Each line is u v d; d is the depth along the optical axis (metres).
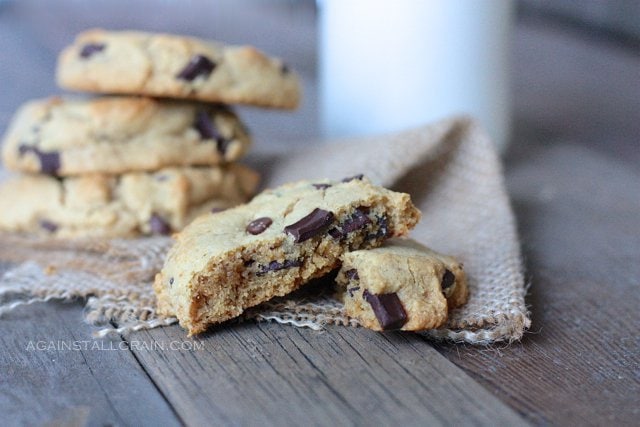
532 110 0.57
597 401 0.25
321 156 0.39
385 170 0.37
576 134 0.51
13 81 0.60
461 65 0.42
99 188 0.36
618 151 0.48
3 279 0.32
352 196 0.29
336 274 0.29
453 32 0.42
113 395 0.26
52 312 0.30
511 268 0.31
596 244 0.36
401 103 0.42
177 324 0.29
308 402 0.25
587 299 0.31
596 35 0.83
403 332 0.28
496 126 0.44
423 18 0.42
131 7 0.87
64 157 0.36
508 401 0.25
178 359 0.27
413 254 0.29
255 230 0.29
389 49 0.42
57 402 0.26
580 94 0.61
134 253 0.33
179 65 0.35
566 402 0.25
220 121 0.37
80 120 0.36
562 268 0.34
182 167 0.37
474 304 0.29
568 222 0.38
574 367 0.27
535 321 0.30
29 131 0.37
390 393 0.25
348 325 0.28
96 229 0.36
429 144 0.37
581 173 0.44
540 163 0.46
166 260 0.30
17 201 0.36
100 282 0.31
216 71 0.36
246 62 0.36
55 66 0.64
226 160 0.37
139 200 0.36
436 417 0.25
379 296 0.28
